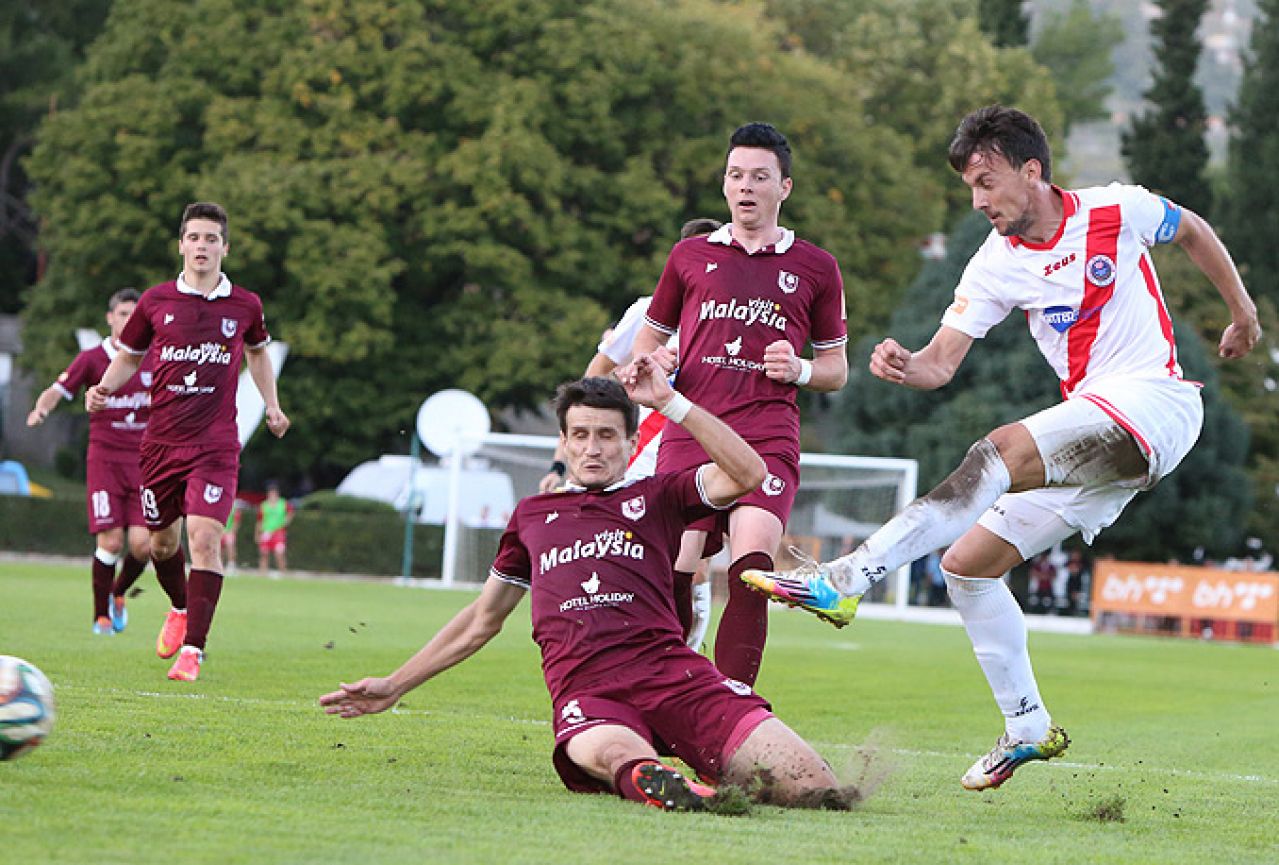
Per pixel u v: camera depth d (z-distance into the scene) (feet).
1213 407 410.11
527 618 206.59
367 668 117.91
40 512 336.90
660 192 423.64
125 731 69.87
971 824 58.95
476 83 420.36
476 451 325.01
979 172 64.90
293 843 46.57
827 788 59.31
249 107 422.00
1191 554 419.95
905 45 527.40
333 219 418.51
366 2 419.54
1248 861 53.62
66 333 432.66
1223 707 137.18
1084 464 62.90
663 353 66.33
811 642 201.16
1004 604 67.31
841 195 459.32
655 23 438.40
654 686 60.34
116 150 428.15
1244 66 535.60
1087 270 65.00
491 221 422.41
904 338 418.51
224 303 106.63
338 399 420.36
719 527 79.66
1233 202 526.98
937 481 404.36
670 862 46.09
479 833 49.78
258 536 343.67
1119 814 63.72
